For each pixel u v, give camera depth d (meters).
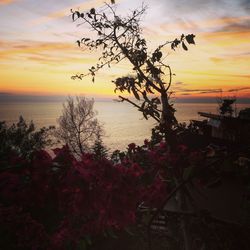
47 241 1.91
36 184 1.64
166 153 2.43
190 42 2.86
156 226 4.87
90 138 34.38
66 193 1.65
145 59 2.95
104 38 3.26
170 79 2.77
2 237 1.80
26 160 1.71
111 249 4.66
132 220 1.72
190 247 2.53
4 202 1.67
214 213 6.58
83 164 1.69
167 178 2.47
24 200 1.66
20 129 19.36
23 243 1.86
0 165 1.70
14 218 1.75
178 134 2.75
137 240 5.11
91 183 1.66
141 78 2.85
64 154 1.72
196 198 7.40
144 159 2.44
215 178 2.17
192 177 2.08
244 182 2.24
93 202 1.65
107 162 1.71
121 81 2.95
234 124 10.58
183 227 2.55
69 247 1.85
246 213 4.81
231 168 2.16
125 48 3.14
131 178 1.70
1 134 17.05
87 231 1.78
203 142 7.16
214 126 12.09
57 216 1.84
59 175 1.67
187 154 2.40
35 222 1.85
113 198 1.67
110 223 1.73
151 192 1.95
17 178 1.64
